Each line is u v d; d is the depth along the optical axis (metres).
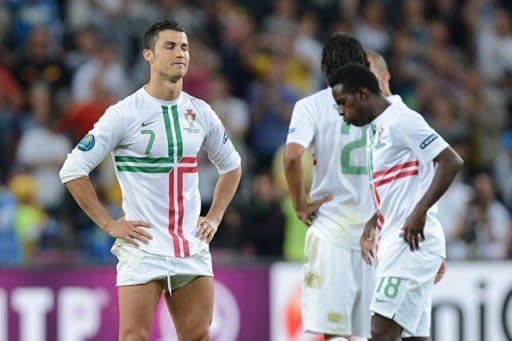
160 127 27.08
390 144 28.03
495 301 42.44
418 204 27.41
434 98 60.50
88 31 57.28
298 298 42.25
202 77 55.59
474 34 67.12
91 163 26.92
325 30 63.56
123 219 27.16
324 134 30.66
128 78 57.06
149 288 27.06
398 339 28.25
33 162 51.81
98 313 41.25
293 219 47.34
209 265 27.70
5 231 46.44
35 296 40.91
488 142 61.34
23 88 55.72
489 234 50.38
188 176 27.42
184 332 27.58
